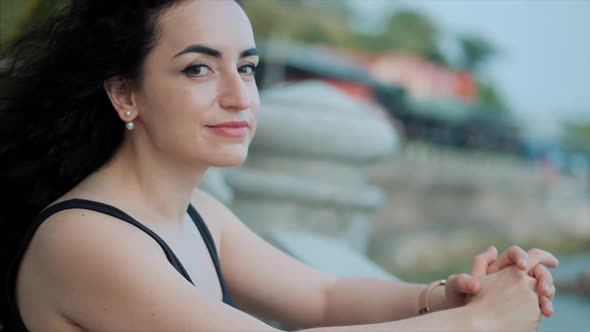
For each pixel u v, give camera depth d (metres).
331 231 3.30
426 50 21.16
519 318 1.48
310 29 17.83
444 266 8.41
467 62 22.66
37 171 1.62
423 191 13.94
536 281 1.54
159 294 1.31
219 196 3.12
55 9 1.68
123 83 1.51
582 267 4.16
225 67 1.45
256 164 3.29
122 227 1.40
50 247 1.38
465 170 15.49
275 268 1.87
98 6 1.50
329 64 15.98
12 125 1.61
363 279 1.87
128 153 1.56
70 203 1.42
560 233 11.60
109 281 1.32
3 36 2.29
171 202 1.56
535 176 16.53
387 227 11.21
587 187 16.25
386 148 3.34
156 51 1.45
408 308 1.75
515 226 12.17
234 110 1.45
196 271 1.60
